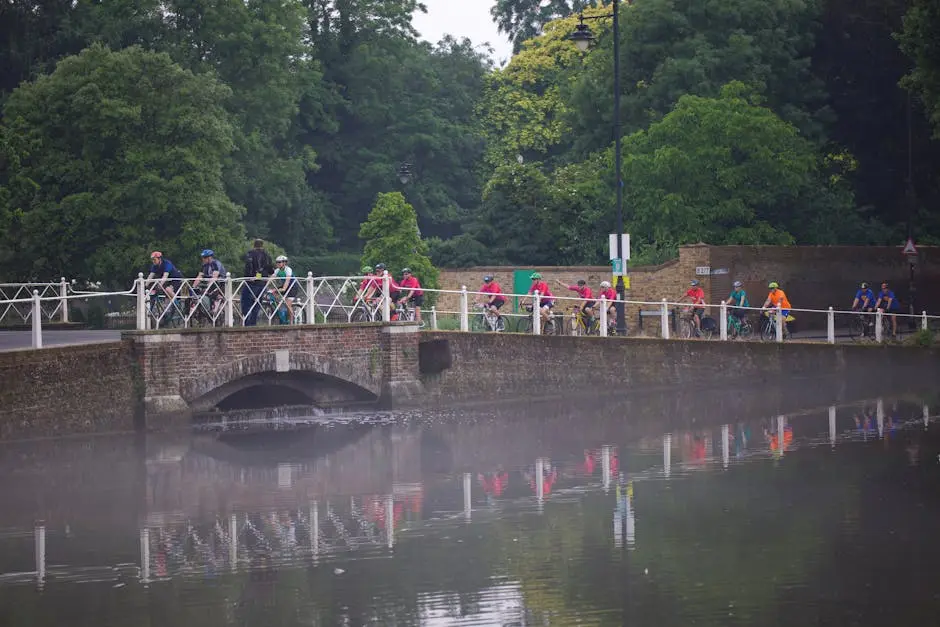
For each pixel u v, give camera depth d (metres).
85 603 25.64
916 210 97.94
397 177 122.50
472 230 90.19
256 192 105.00
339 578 27.12
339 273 111.44
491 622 24.05
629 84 96.94
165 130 79.19
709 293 73.88
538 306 57.69
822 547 29.03
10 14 103.88
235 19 100.81
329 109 122.56
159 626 24.14
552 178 98.44
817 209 88.88
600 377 58.47
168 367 46.97
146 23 100.19
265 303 51.16
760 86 90.12
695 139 83.25
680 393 59.12
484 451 43.16
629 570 27.34
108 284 81.50
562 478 37.91
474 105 135.50
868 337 70.50
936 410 51.25
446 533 30.97
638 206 85.12
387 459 41.75
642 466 39.66
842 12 97.88
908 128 84.88
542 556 28.64
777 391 59.12
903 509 32.69
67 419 44.22
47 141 79.38
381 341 53.00
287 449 43.81
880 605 24.67
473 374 55.34
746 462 39.91
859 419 48.97
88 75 78.81
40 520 32.91
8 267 79.94
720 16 94.31
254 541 30.50
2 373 41.91
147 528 31.91
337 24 126.44
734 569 27.30
